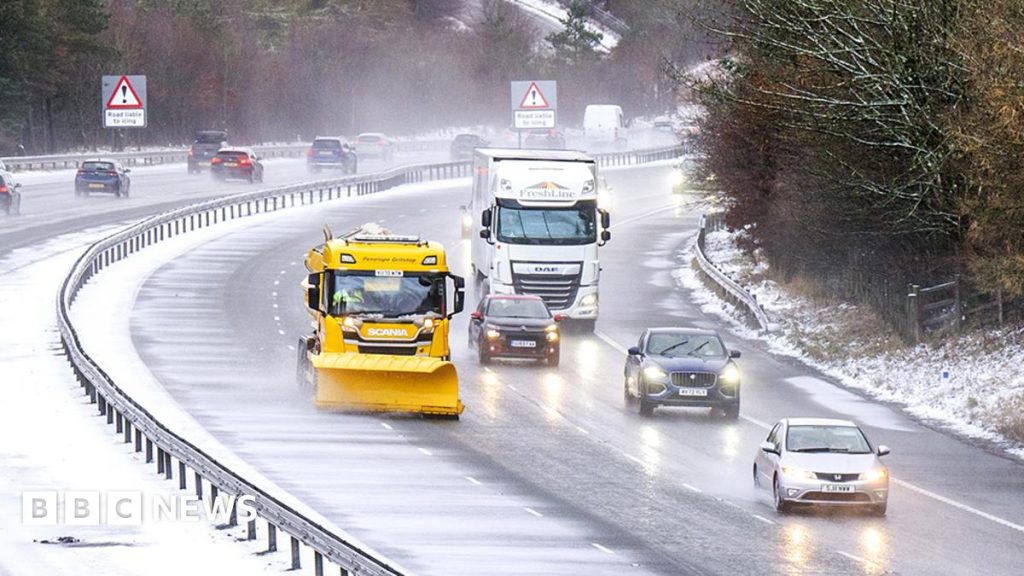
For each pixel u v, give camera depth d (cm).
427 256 8294
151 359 9781
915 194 9656
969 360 9594
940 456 7644
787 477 6084
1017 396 8588
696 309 13388
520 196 11769
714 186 15600
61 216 17662
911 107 9344
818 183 10925
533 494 6284
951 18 9050
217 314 11975
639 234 19325
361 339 8162
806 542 5541
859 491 6081
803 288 13238
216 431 7462
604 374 9988
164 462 6375
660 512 6022
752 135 13112
